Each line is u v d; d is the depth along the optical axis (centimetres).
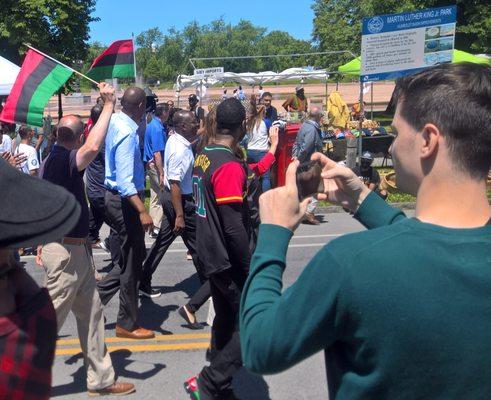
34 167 891
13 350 140
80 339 429
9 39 2652
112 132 505
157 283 714
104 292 558
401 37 1180
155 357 507
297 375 467
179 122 590
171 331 565
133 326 543
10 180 141
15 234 137
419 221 144
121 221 520
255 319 149
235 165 376
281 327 142
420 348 132
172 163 583
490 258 137
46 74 509
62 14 2642
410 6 2680
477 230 140
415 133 149
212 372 383
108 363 435
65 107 3650
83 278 413
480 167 144
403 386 135
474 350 132
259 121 1001
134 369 484
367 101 4091
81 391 445
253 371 149
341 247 140
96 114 673
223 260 375
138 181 541
